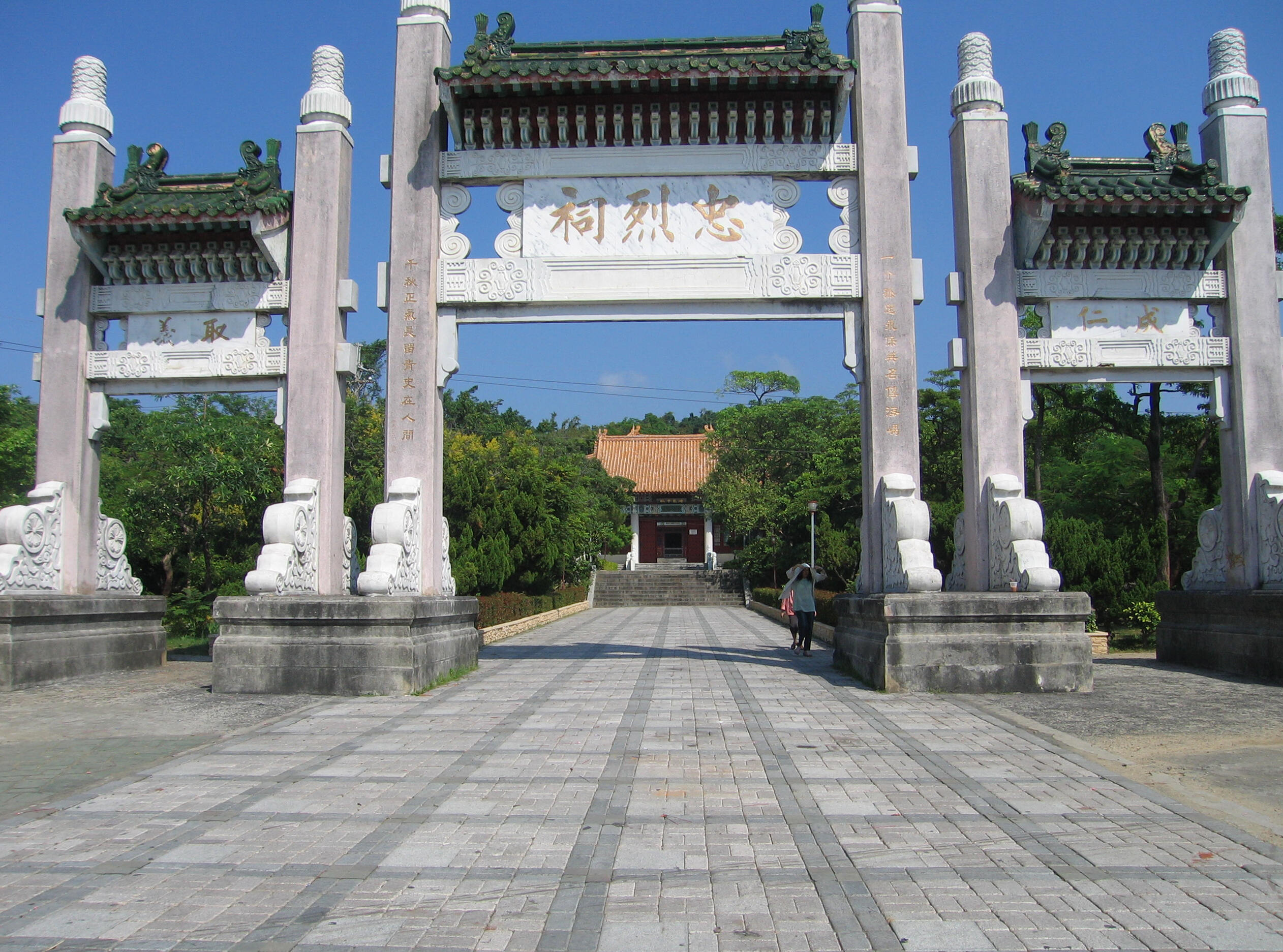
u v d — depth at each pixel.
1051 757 8.17
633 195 13.76
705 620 33.22
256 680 11.89
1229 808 6.60
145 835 6.10
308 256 13.63
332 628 11.89
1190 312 13.66
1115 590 18.98
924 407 32.94
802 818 6.37
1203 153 14.35
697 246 13.63
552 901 4.94
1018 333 13.34
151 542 25.03
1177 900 4.93
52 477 13.99
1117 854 5.63
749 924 4.64
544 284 13.62
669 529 66.81
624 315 13.62
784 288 13.52
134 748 8.76
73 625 13.64
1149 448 21.92
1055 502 27.45
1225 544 13.88
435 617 12.75
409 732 9.35
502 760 8.09
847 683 12.81
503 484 30.36
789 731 9.31
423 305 13.62
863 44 13.86
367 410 30.61
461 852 5.71
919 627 11.81
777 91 13.38
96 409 14.17
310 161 13.78
